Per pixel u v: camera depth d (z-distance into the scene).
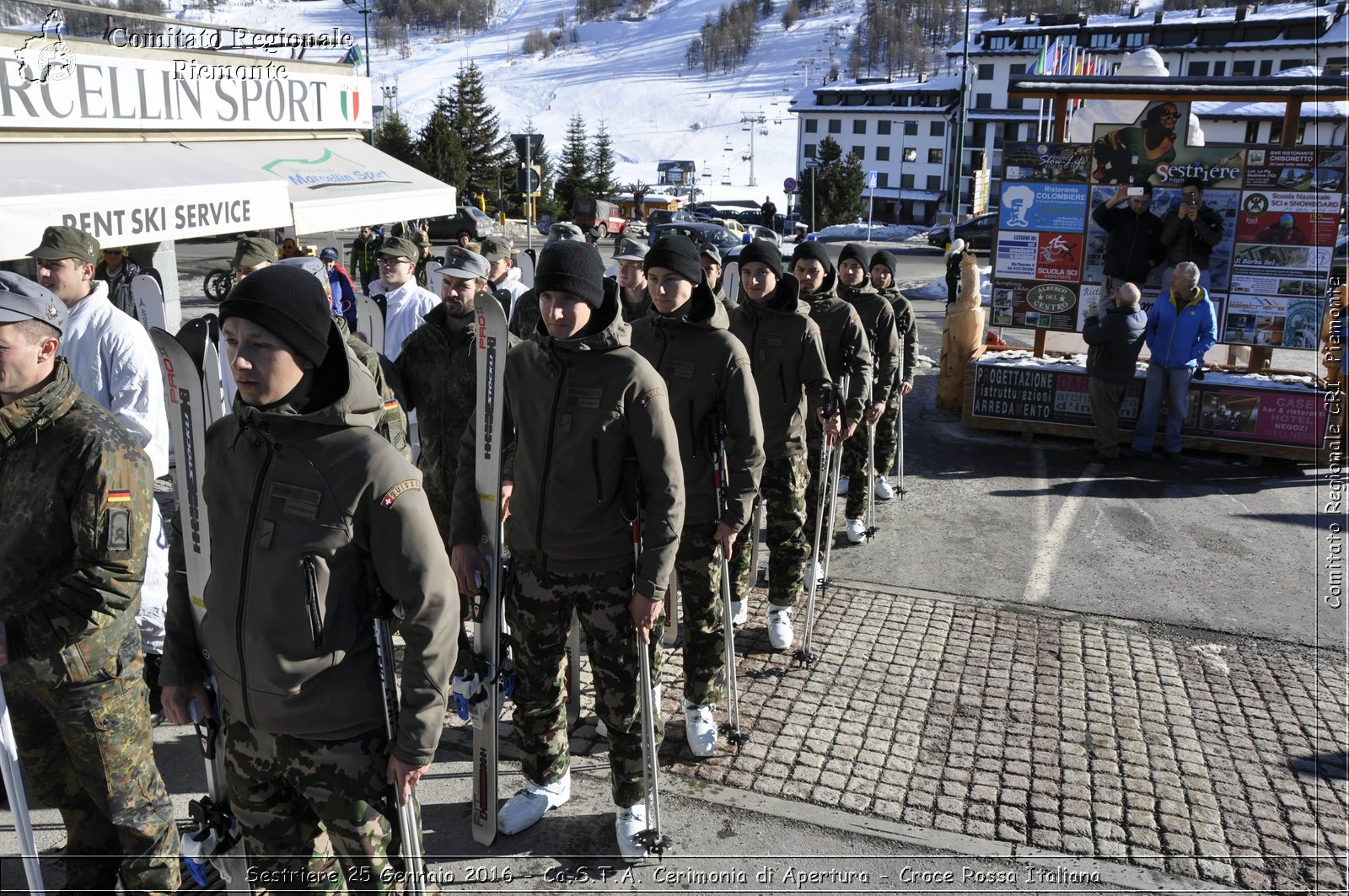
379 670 2.25
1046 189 9.53
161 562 4.08
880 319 6.37
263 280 2.06
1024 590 5.74
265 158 9.13
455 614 2.24
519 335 5.72
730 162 188.25
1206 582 5.91
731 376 3.70
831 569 6.04
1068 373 9.02
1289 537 6.74
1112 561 6.25
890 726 4.15
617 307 3.09
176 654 2.49
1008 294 9.92
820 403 4.68
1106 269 9.48
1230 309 9.20
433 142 49.53
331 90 10.55
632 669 3.20
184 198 7.11
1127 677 4.66
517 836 3.38
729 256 21.05
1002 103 82.62
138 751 2.72
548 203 50.88
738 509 3.71
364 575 2.22
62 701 2.56
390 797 2.30
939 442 9.27
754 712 4.24
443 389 4.32
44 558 2.53
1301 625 5.31
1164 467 8.51
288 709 2.18
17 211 5.91
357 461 2.16
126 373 3.75
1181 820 3.54
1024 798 3.66
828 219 56.47
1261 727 4.22
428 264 9.50
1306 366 12.69
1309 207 8.74
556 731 3.42
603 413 3.05
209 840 2.50
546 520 3.09
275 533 2.15
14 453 2.49
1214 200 9.03
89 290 3.81
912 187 90.25
